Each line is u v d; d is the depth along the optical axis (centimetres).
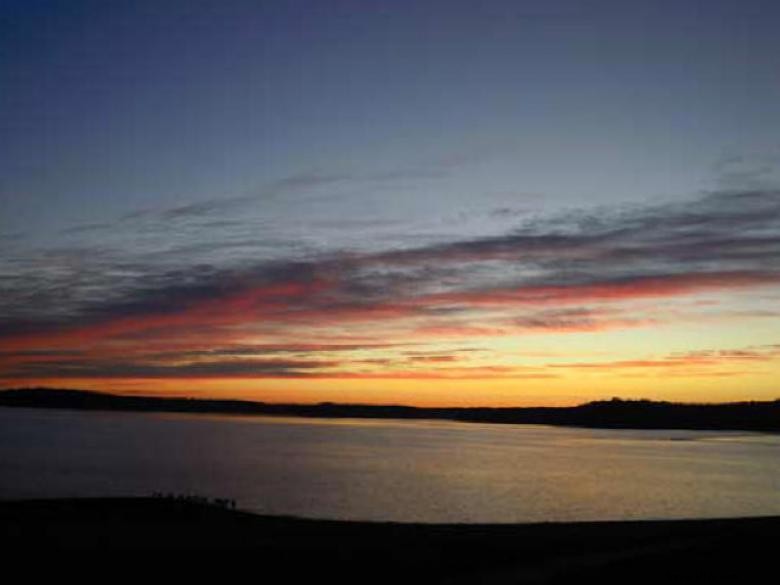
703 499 6172
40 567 1989
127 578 1914
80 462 9344
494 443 19938
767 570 2014
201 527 3009
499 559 2230
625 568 2055
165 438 18138
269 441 18500
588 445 18838
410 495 6281
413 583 1953
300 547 2300
